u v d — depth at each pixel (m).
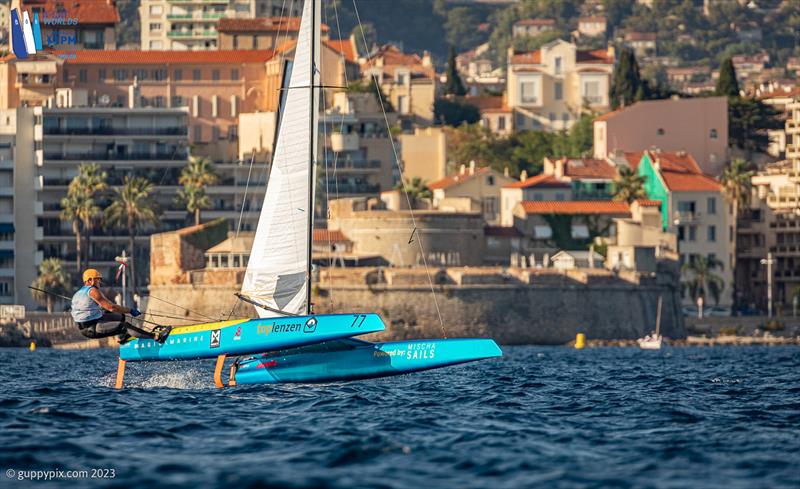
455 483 50.00
